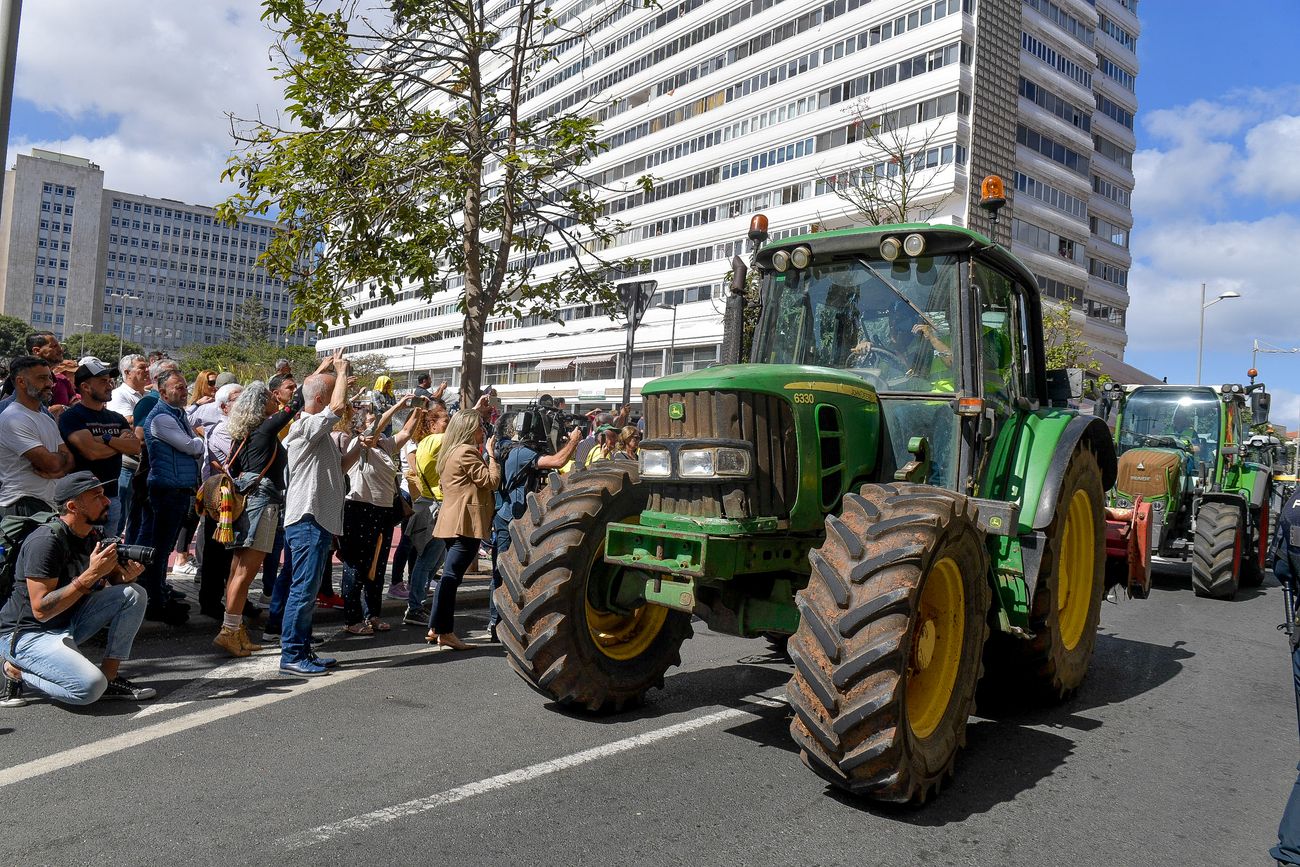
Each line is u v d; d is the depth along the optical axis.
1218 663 7.01
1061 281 44.50
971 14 35.91
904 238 4.87
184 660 5.63
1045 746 4.72
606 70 55.72
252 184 7.77
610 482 4.73
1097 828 3.66
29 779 3.58
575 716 4.75
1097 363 33.34
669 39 50.53
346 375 5.57
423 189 8.25
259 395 5.94
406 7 8.34
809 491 4.17
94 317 165.12
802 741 3.62
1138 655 7.18
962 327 4.69
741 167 45.38
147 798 3.41
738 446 3.97
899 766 3.49
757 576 4.40
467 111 8.93
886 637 3.45
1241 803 4.05
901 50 37.47
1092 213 49.53
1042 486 4.96
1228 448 12.01
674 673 5.83
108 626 4.82
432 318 72.56
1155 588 11.42
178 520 6.38
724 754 4.24
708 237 46.84
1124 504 10.98
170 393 6.35
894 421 4.76
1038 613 4.98
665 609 5.13
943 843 3.40
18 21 6.34
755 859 3.15
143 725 4.33
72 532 4.73
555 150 8.80
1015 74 38.44
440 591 6.18
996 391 5.09
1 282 159.50
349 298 8.55
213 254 177.25
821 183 40.69
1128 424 12.86
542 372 59.91
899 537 3.62
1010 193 38.59
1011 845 3.43
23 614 4.62
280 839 3.09
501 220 9.59
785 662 6.18
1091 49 44.47
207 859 2.92
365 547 6.58
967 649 4.11
